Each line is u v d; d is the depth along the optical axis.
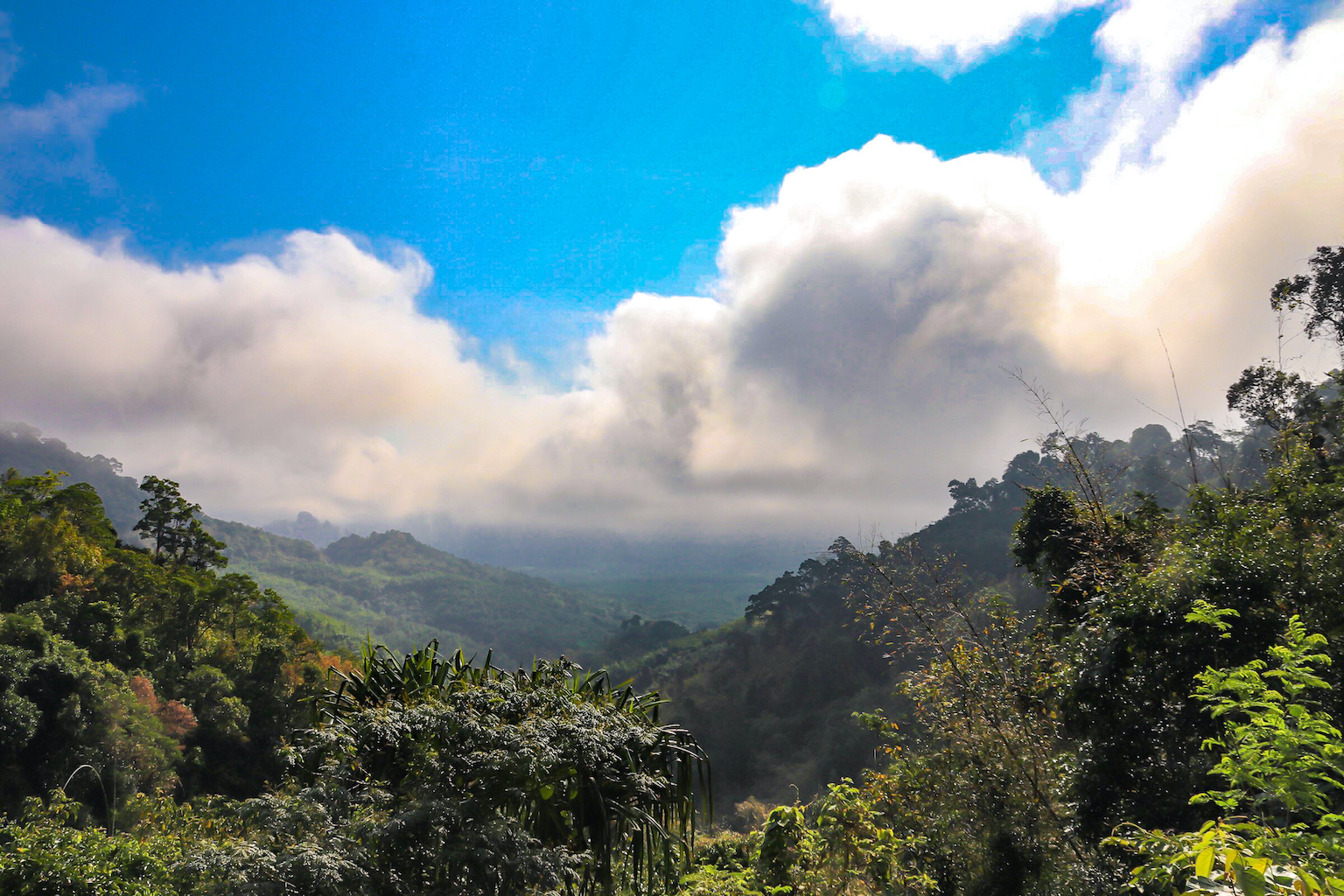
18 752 35.09
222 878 2.88
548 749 3.78
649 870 4.27
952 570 8.23
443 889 3.10
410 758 3.80
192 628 62.78
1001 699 7.25
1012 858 6.33
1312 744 2.18
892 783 7.82
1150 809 5.28
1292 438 8.59
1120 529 8.34
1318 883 1.58
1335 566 5.23
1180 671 5.43
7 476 68.06
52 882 4.69
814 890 5.82
